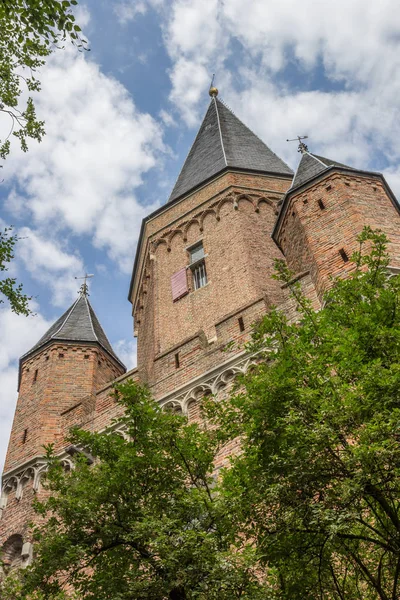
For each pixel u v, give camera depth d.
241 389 20.86
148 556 11.90
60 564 11.89
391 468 10.46
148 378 25.69
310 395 11.35
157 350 27.95
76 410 25.67
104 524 12.41
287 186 34.00
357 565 12.44
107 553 12.24
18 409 27.61
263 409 12.28
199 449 13.48
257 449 12.13
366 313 13.23
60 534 12.44
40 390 27.62
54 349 29.50
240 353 22.08
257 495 11.58
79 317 32.72
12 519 22.78
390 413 10.61
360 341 12.38
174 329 28.38
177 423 13.84
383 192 25.67
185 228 33.03
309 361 12.78
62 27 13.46
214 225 31.94
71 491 13.25
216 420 13.96
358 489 10.16
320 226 23.95
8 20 14.62
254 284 27.12
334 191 25.08
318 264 22.34
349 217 23.39
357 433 10.83
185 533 11.12
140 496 12.86
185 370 23.39
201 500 12.11
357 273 14.72
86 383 28.03
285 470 11.30
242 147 38.88
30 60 16.80
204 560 10.84
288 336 13.84
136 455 13.29
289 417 11.27
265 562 11.49
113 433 14.73
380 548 12.12
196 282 30.28
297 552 11.23
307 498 11.01
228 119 43.69
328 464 11.02
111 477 12.80
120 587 11.16
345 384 11.39
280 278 15.15
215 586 10.65
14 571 15.33
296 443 11.18
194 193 34.38
